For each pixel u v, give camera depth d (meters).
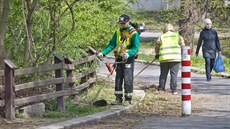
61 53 16.56
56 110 13.88
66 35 14.80
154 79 23.70
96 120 13.04
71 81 14.64
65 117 13.20
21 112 12.95
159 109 15.27
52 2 14.96
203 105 16.05
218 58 22.89
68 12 17.53
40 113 13.23
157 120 13.38
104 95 16.98
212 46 22.84
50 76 15.31
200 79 24.12
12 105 12.45
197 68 28.30
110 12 20.30
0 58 13.68
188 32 33.97
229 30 36.16
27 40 14.41
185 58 14.05
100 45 20.11
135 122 13.06
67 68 14.58
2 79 13.13
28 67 13.43
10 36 15.61
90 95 16.77
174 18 34.03
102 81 20.77
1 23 13.66
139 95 17.33
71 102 14.77
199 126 12.45
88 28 18.84
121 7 20.64
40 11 16.05
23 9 14.32
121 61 15.23
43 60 15.56
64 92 13.98
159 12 35.59
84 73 16.81
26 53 14.52
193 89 20.27
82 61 16.73
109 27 19.91
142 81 22.73
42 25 16.14
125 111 14.62
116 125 12.61
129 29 15.31
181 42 18.69
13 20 15.32
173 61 18.55
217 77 25.09
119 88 15.30
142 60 33.16
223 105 16.06
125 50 15.20
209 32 22.78
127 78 15.22
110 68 15.44
